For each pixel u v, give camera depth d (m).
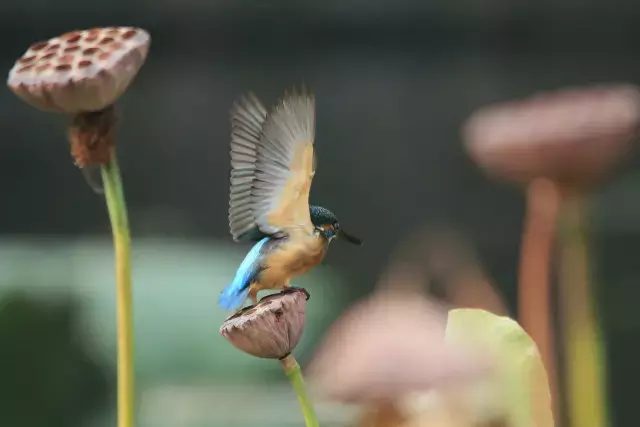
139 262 19.08
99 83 6.80
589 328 7.18
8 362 16.25
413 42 58.22
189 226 35.59
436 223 38.16
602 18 57.44
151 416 13.47
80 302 17.78
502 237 35.94
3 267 19.66
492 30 58.19
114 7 54.84
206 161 46.00
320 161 46.28
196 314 15.74
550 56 57.34
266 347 6.62
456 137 48.62
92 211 37.19
